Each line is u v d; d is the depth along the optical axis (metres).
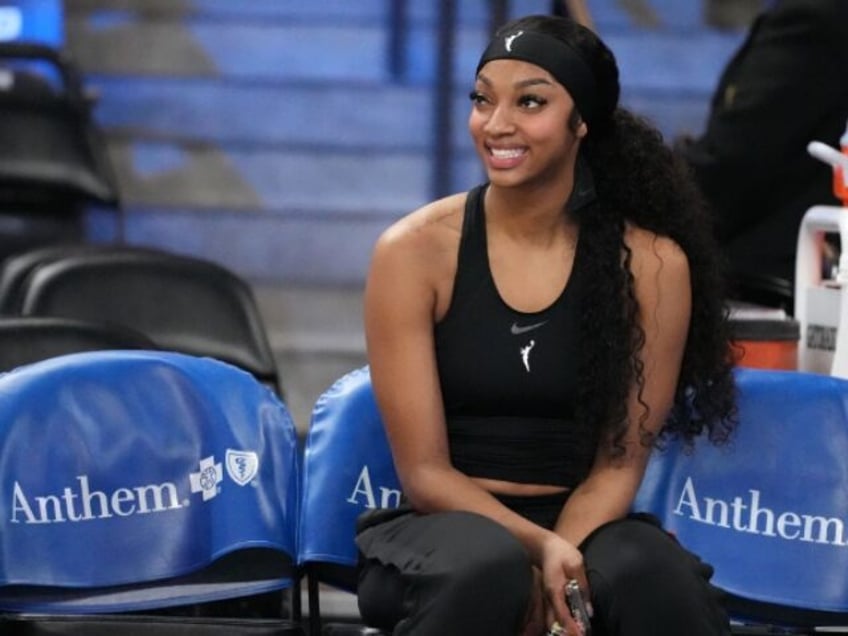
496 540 8.38
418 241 9.13
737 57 12.72
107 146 18.92
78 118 15.95
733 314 10.60
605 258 9.12
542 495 9.16
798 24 12.13
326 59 19.88
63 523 9.06
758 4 20.45
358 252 18.64
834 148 12.27
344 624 9.17
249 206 18.91
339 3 20.23
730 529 9.66
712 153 12.38
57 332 10.48
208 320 12.41
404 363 9.05
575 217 9.23
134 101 19.25
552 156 8.99
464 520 8.56
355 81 19.62
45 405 9.12
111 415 9.22
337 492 9.58
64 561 9.04
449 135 19.05
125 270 12.37
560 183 9.15
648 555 8.44
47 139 15.74
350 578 9.63
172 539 9.23
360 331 17.94
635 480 9.17
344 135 19.34
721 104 12.66
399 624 8.35
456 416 9.21
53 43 17.97
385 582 8.71
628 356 9.12
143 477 9.22
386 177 19.11
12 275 12.56
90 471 9.13
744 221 12.45
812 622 9.65
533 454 9.13
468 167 19.27
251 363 12.41
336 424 9.68
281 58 19.81
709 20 20.56
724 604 8.97
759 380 9.73
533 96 8.92
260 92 19.33
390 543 8.77
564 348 9.07
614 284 9.09
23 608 9.02
